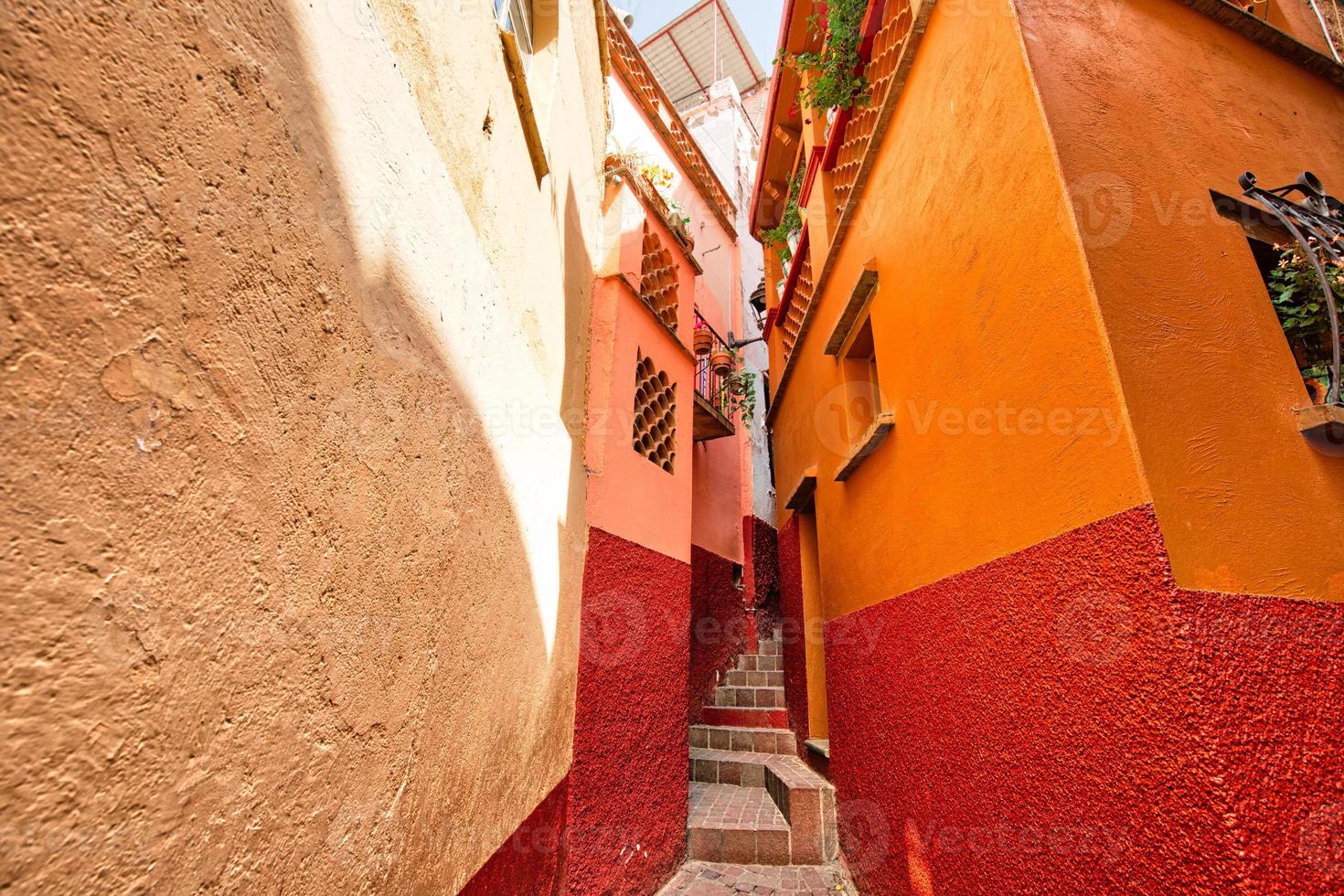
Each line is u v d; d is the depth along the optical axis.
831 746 4.03
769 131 6.83
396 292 1.15
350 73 1.01
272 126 0.80
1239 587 1.31
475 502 1.57
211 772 0.67
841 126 4.19
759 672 6.22
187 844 0.63
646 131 6.42
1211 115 2.06
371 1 1.10
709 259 8.20
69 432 0.51
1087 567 1.50
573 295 3.14
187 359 0.64
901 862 2.68
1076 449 1.56
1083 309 1.55
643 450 4.11
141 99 0.59
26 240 0.48
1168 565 1.27
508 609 1.84
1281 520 1.42
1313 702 1.22
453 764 1.39
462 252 1.52
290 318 0.83
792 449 5.98
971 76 2.21
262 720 0.75
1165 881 1.24
